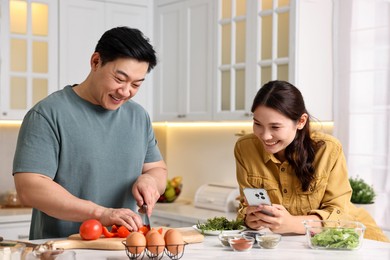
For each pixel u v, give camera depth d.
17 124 4.43
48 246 1.82
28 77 4.08
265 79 3.73
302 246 2.12
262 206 2.21
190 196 4.77
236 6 3.93
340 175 2.40
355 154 3.69
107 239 2.09
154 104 4.62
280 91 2.24
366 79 3.65
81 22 4.27
